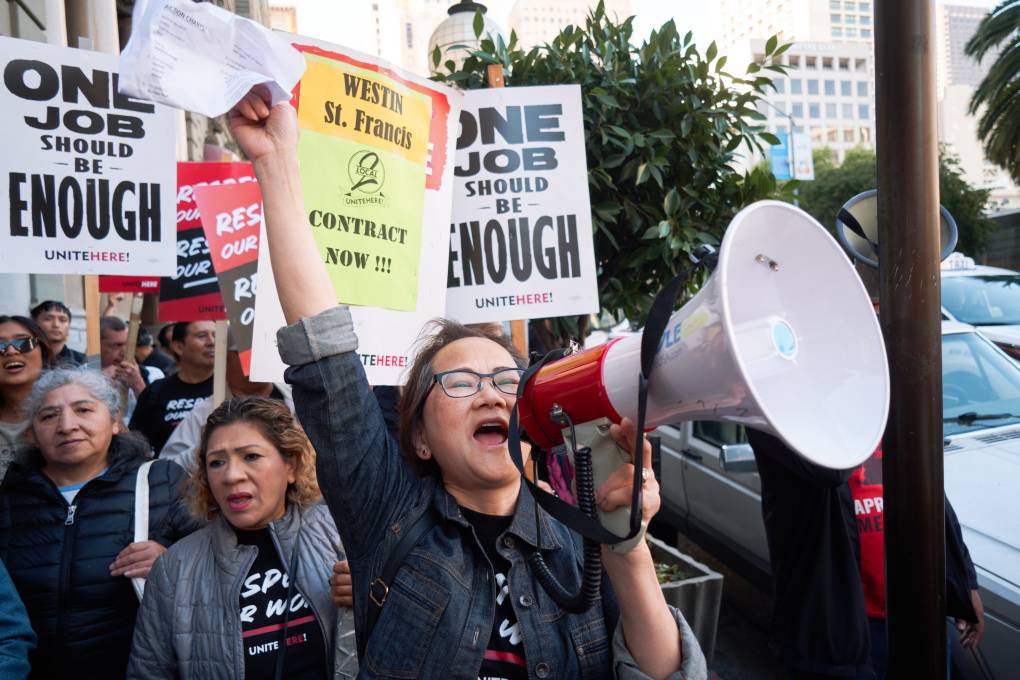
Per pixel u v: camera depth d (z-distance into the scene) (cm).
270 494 210
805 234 106
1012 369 436
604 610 151
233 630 200
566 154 313
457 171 310
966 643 268
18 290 643
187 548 212
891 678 182
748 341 101
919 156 171
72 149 288
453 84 357
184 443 376
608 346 125
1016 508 314
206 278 475
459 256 310
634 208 365
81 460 239
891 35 171
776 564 262
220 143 1684
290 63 159
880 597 262
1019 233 2427
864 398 105
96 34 855
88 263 290
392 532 152
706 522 499
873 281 244
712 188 379
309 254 157
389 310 264
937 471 176
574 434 126
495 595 149
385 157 264
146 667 201
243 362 298
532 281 310
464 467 154
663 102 353
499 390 157
